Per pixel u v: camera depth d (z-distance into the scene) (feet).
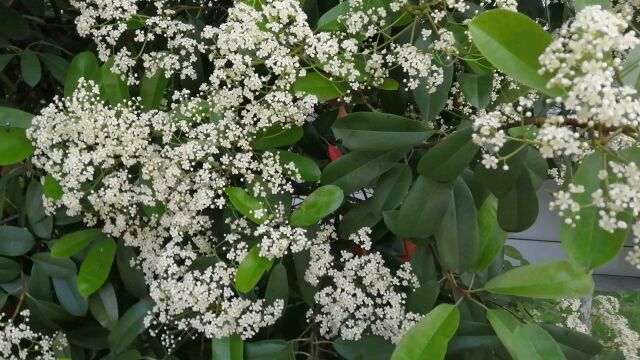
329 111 1.86
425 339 1.35
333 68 1.54
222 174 1.70
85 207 1.78
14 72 2.18
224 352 1.57
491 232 1.59
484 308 1.62
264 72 1.70
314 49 1.57
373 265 1.59
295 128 1.65
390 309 1.57
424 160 1.47
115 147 1.57
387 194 1.64
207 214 1.80
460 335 1.57
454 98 1.78
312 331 1.71
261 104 1.65
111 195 1.59
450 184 1.53
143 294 1.81
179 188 1.57
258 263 1.55
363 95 1.73
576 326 2.19
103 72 1.71
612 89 1.00
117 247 1.80
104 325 1.78
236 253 1.60
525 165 1.46
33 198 1.81
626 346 2.10
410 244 1.83
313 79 1.60
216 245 1.72
